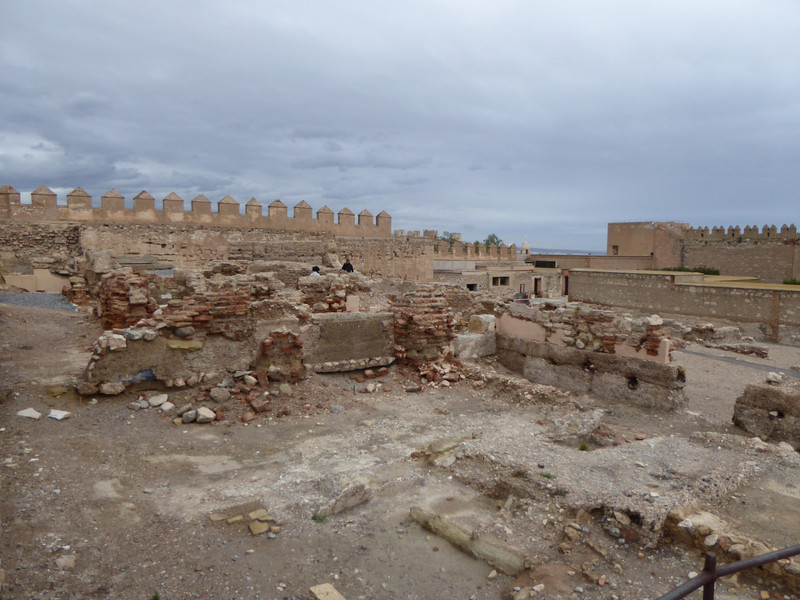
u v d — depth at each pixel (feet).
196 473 20.88
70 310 54.03
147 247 97.66
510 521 17.40
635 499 17.19
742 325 101.35
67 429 23.39
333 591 13.71
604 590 13.92
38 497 17.38
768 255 154.61
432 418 28.96
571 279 142.72
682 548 15.87
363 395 32.58
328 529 17.02
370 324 36.73
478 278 143.33
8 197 87.61
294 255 92.38
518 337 43.19
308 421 27.63
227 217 106.11
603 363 36.76
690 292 111.75
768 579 14.28
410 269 120.16
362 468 21.54
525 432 25.96
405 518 17.95
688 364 57.11
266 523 17.07
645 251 187.42
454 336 39.27
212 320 30.14
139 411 26.53
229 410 27.63
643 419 31.63
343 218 122.83
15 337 38.14
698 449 23.32
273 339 31.12
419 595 14.01
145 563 14.69
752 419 30.55
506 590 14.28
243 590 13.84
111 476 19.71
